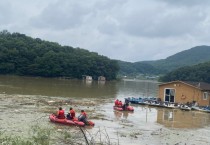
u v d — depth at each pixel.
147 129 36.28
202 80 166.88
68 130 31.66
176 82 64.06
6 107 44.00
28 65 149.88
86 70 174.75
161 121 43.19
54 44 189.00
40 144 21.42
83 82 143.25
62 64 160.88
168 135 33.50
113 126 36.44
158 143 29.36
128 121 41.09
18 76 144.00
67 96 68.62
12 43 159.38
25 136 26.48
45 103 52.31
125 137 30.80
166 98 65.12
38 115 39.19
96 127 34.91
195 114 53.66
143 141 29.73
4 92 64.81
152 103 61.88
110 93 91.00
